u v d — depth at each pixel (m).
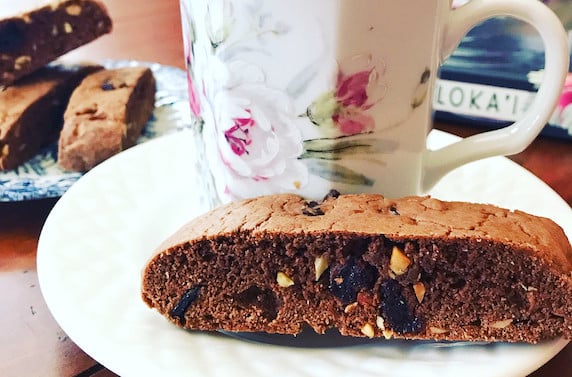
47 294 0.19
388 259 0.18
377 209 0.19
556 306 0.17
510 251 0.17
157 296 0.19
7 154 0.29
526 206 0.24
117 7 0.50
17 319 0.21
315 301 0.19
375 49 0.19
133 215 0.24
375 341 0.19
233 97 0.20
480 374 0.17
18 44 0.35
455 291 0.18
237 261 0.18
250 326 0.19
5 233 0.25
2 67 0.35
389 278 0.18
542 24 0.20
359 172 0.21
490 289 0.18
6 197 0.26
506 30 0.30
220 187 0.22
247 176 0.21
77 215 0.23
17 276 0.23
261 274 0.18
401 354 0.18
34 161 0.30
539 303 0.18
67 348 0.20
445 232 0.17
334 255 0.18
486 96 0.31
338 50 0.18
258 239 0.18
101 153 0.29
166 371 0.17
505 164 0.26
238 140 0.20
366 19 0.18
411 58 0.19
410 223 0.18
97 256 0.21
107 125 0.30
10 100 0.31
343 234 0.18
